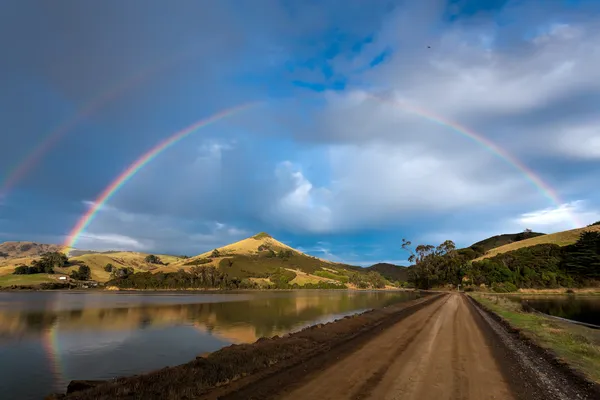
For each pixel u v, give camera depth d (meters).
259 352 13.50
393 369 10.49
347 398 7.85
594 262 103.56
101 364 20.03
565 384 9.45
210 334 30.14
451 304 44.59
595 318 40.62
